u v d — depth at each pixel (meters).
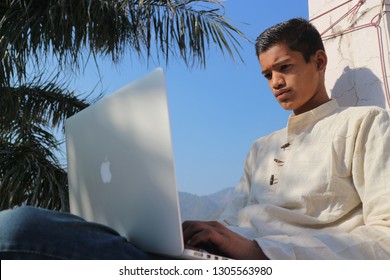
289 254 0.94
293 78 1.32
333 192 1.16
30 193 3.21
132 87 0.91
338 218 1.14
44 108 3.60
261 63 1.38
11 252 0.73
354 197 1.15
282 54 1.32
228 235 0.93
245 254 0.93
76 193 1.21
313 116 1.30
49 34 3.29
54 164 3.47
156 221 0.84
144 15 3.51
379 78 1.58
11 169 3.16
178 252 0.80
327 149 1.21
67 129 1.28
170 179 0.81
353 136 1.16
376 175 1.07
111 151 1.00
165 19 3.60
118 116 0.97
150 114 0.85
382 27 1.60
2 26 3.24
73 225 0.81
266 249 0.93
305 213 1.18
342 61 1.75
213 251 0.97
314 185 1.18
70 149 1.25
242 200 1.49
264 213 1.22
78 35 3.34
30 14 3.29
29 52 3.29
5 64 3.23
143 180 0.87
